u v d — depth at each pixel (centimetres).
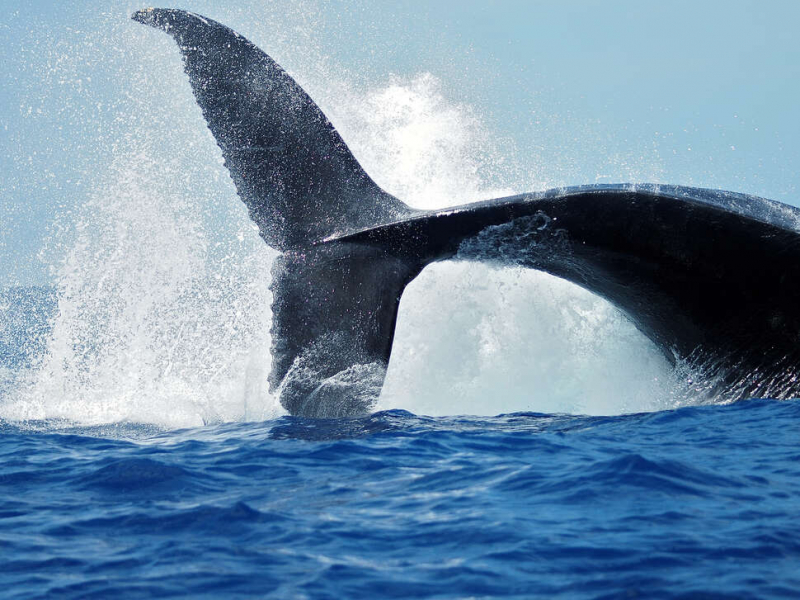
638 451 3681
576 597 2303
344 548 2681
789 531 2698
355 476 3453
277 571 2519
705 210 4166
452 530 2803
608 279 4459
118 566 2594
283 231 4475
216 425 4581
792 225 4141
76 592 2422
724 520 2817
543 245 4359
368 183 4566
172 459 3781
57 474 3647
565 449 3756
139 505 3167
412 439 3969
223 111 4556
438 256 4384
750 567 2441
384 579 2448
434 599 2317
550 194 4309
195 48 4566
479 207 4341
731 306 4262
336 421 4300
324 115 4612
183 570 2545
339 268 4331
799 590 2281
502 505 3031
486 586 2384
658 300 4419
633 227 4222
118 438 4388
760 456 3550
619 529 2761
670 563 2488
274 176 4525
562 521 2850
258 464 3644
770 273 4141
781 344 4269
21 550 2742
